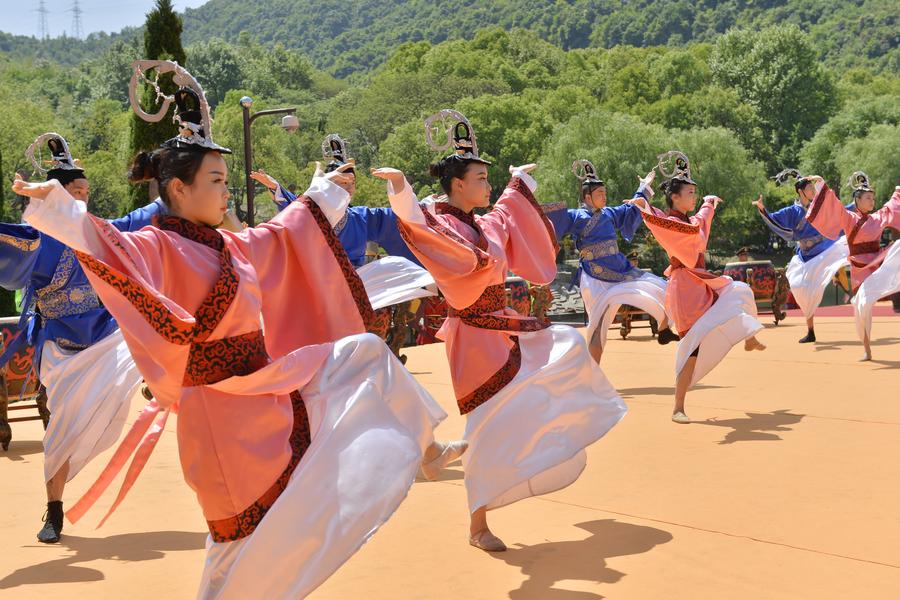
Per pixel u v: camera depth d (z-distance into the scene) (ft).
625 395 29.76
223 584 10.18
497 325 15.51
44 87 538.47
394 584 13.61
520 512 17.28
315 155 293.02
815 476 18.89
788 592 12.79
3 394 25.20
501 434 15.20
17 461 23.85
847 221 37.17
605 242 30.42
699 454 21.20
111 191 217.56
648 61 430.61
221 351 10.74
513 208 17.42
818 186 37.01
